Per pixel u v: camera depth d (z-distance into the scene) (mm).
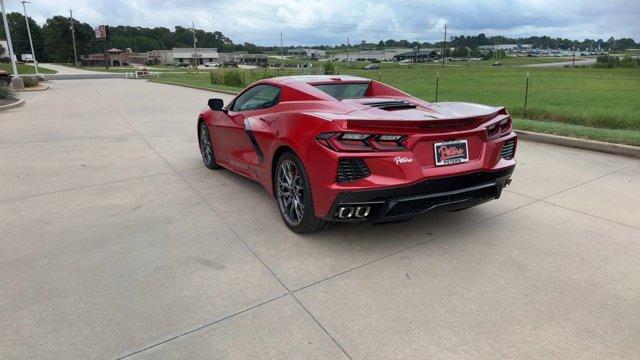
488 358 2189
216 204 4504
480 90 25781
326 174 3115
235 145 4859
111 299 2760
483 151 3422
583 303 2643
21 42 136500
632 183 4988
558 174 5402
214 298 2764
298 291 2828
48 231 3826
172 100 16625
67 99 17562
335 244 3508
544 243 3469
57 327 2482
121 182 5312
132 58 142250
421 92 23953
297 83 4145
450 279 2943
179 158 6609
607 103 18297
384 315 2561
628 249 3344
